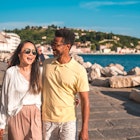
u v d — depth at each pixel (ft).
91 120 22.98
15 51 10.94
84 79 10.41
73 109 10.75
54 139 10.88
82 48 568.82
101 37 653.71
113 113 25.62
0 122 10.90
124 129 20.83
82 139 10.44
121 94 36.86
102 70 58.59
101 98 33.06
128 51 622.95
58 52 10.43
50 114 10.62
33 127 10.48
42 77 10.85
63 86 10.44
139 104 30.30
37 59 10.99
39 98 10.75
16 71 10.68
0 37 205.05
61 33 10.33
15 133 10.53
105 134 19.62
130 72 58.49
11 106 10.54
